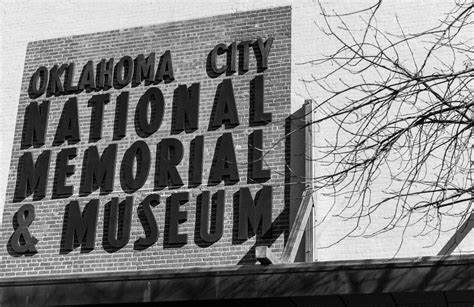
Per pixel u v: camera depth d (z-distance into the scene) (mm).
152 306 12656
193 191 14789
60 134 16016
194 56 15836
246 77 15336
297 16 15773
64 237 15180
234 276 11852
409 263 11203
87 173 15484
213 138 15086
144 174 15164
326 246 13953
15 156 16172
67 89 16359
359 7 15523
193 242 14438
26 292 12586
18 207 15711
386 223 13875
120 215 15031
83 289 12398
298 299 11992
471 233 13438
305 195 12984
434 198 13766
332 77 15117
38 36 17219
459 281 10930
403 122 14344
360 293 11266
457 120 8820
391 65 14766
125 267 14609
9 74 17125
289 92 15031
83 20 17031
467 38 14680
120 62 16234
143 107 15680
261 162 14555
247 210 14305
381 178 14188
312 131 14445
